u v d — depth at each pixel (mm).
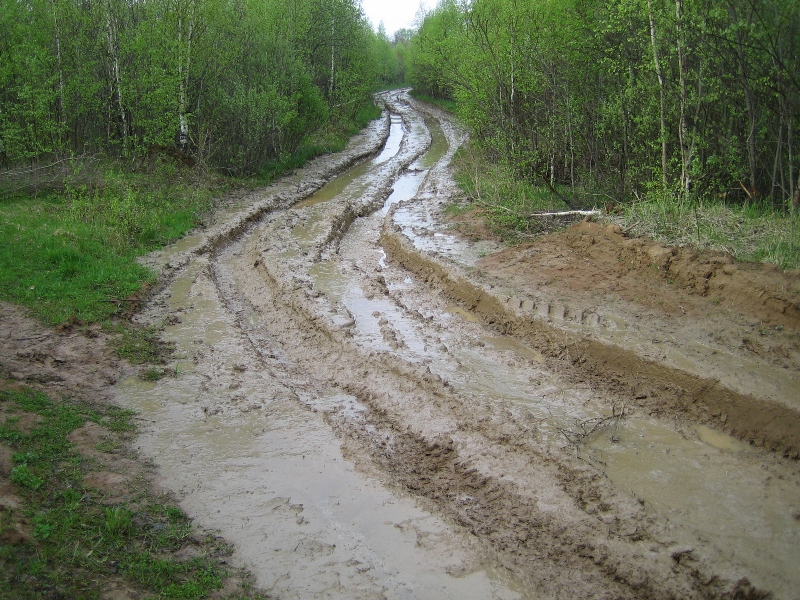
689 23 11531
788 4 11117
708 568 5375
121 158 20406
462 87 21422
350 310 11312
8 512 5484
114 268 12336
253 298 12438
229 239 16359
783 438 6980
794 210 11211
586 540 5809
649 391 8258
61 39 19375
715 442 7277
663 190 12398
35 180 17188
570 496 6355
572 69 16125
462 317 11133
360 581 5453
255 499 6480
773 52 11133
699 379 7863
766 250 10172
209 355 9641
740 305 9383
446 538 5957
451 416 7879
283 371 9523
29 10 18969
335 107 36844
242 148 23453
